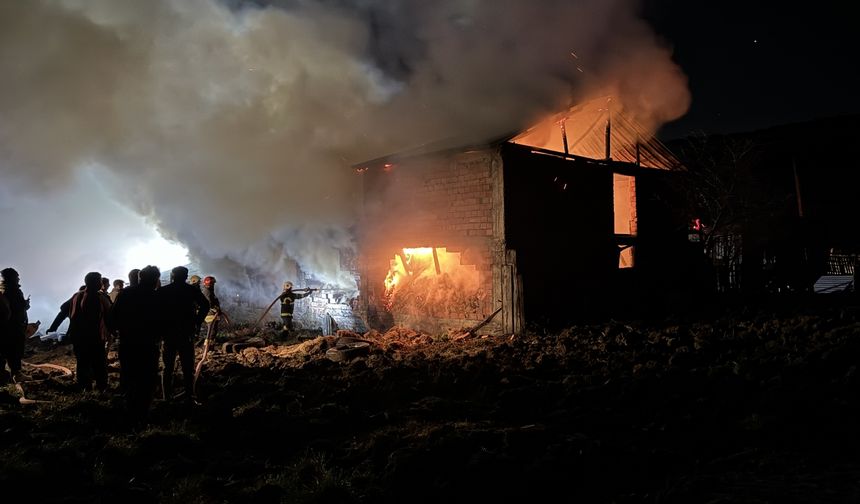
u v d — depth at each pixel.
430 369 9.70
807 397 7.00
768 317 12.90
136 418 7.09
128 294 7.21
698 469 5.46
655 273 17.31
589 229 15.33
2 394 8.23
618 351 10.59
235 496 5.05
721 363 9.45
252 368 10.44
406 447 5.89
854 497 4.53
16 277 9.37
